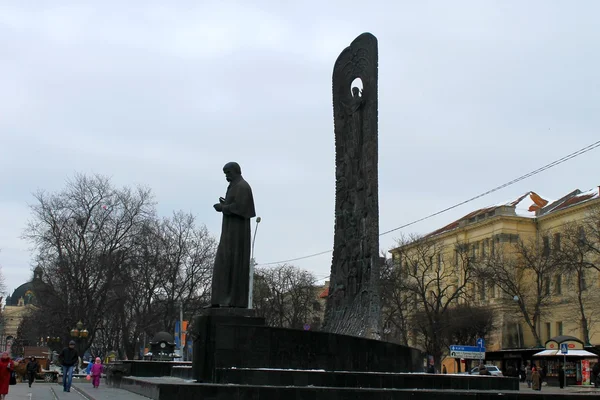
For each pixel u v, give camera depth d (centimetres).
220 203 1764
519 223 8300
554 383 4994
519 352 6053
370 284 2419
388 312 6550
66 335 5881
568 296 7481
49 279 6153
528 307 7181
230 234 1745
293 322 8050
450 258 8050
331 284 2673
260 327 1698
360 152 2622
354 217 2598
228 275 1728
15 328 15250
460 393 1569
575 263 6019
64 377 2422
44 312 6200
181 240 6781
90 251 5984
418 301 6644
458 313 6981
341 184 2712
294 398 1459
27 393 2269
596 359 5153
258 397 1438
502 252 7750
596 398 1619
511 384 1895
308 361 1753
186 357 5550
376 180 2511
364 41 2700
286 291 8288
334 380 1656
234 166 1789
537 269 6619
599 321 6975
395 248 6925
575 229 6744
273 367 1698
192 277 6762
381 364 1906
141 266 6375
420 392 1553
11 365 1850
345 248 2620
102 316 6216
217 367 1641
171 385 1407
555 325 7619
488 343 7494
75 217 5978
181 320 6216
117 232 6122
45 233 5925
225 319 1688
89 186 6100
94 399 1571
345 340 1830
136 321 6612
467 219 9069
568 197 8656
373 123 2569
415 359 2073
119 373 2789
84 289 5925
